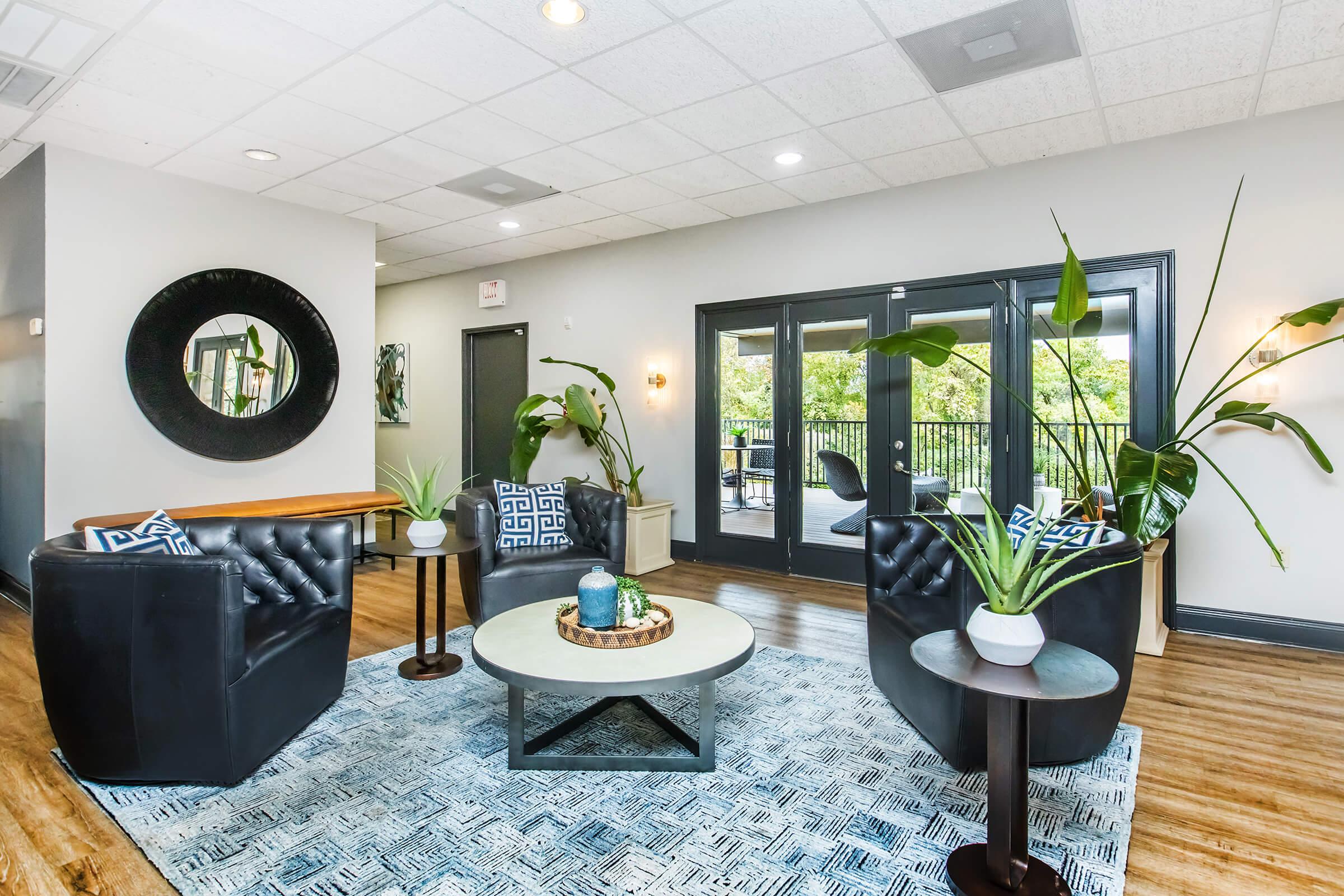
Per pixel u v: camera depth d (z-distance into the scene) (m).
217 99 3.17
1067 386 3.94
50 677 2.05
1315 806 2.02
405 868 1.72
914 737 2.46
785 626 3.80
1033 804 2.03
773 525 5.05
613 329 5.82
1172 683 2.95
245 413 4.46
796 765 2.26
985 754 2.17
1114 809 2.00
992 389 4.15
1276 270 3.39
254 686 2.17
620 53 2.78
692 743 2.33
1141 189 3.69
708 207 4.87
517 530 3.90
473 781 2.16
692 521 5.44
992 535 1.76
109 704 2.04
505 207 4.85
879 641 2.86
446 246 5.94
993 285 4.13
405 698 2.80
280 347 4.64
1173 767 2.25
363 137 3.61
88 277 3.82
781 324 4.94
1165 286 3.63
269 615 2.58
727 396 5.24
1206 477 3.58
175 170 4.08
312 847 1.81
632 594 2.41
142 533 2.46
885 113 3.35
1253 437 3.47
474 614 3.67
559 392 6.20
